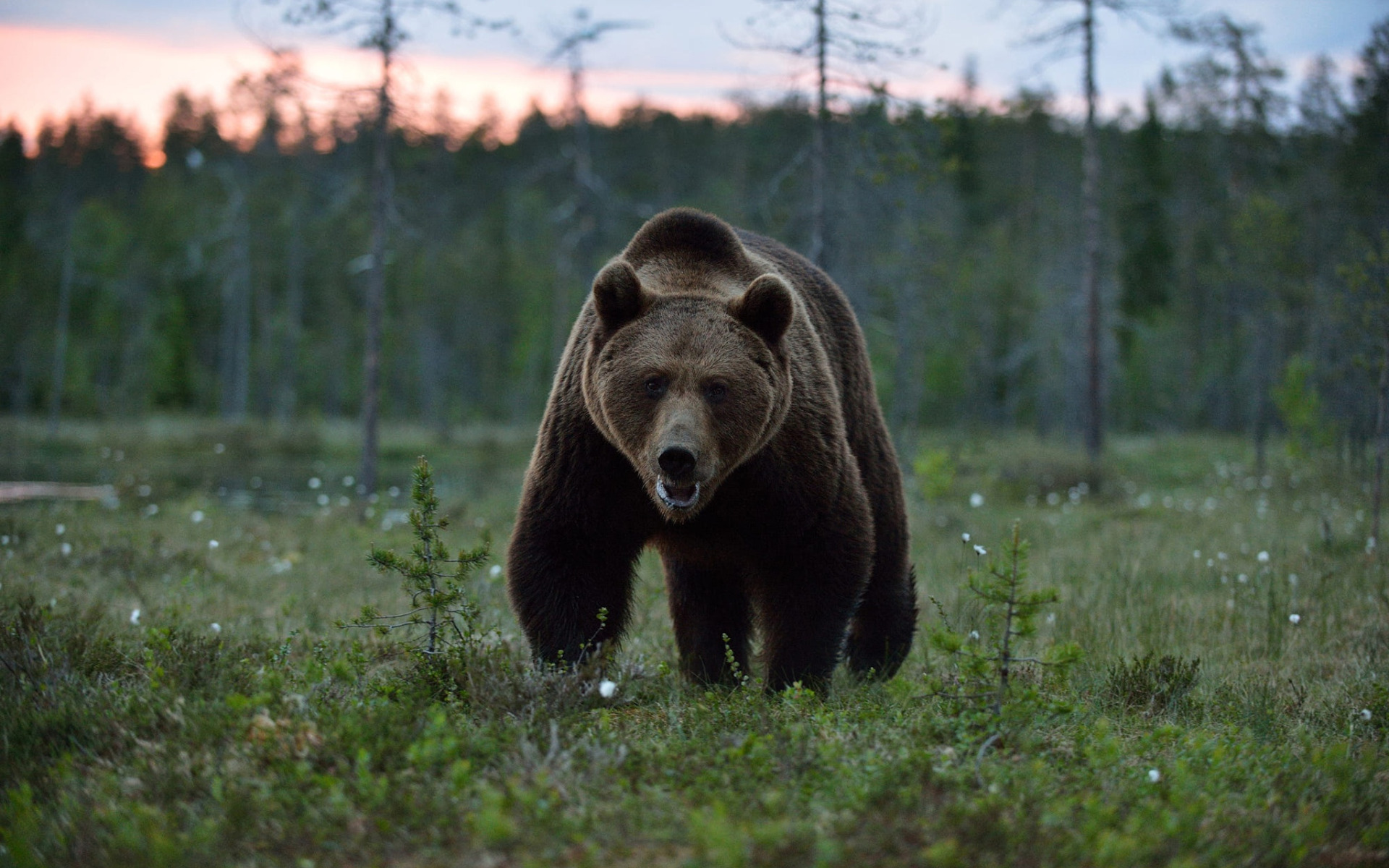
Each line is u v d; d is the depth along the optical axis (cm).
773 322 716
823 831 462
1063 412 6675
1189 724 728
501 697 641
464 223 9944
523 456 5597
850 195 2231
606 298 714
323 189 4447
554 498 737
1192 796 526
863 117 2034
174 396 8006
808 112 2092
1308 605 1112
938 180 2108
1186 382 5906
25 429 5753
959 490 2722
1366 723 725
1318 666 923
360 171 4169
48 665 704
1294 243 3130
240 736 561
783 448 741
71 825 472
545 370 8712
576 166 4106
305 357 8206
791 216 2217
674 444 625
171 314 7994
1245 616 1073
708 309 714
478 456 5588
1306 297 2955
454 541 1761
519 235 9419
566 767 532
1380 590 1110
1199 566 1362
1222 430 5897
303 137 7512
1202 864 447
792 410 755
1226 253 4641
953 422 6625
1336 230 3903
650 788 510
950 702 662
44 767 552
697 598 871
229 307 7912
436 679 691
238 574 1376
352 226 7375
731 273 815
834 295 988
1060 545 1678
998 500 2631
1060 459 2897
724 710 668
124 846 445
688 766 546
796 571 760
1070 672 803
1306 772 579
